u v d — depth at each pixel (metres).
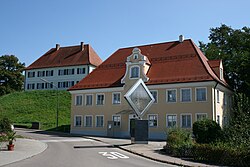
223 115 41.72
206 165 17.86
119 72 47.22
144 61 42.91
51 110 64.88
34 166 15.71
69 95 72.44
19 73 98.88
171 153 22.86
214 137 24.17
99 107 45.81
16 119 60.06
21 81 99.00
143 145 28.53
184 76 40.12
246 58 45.81
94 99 46.50
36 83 90.38
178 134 24.50
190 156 21.05
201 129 24.53
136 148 26.06
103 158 20.00
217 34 55.06
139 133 29.98
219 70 42.72
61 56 90.81
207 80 37.81
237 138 20.92
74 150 24.48
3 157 19.19
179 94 39.75
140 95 30.27
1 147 24.78
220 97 41.19
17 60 102.19
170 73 41.75
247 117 23.59
